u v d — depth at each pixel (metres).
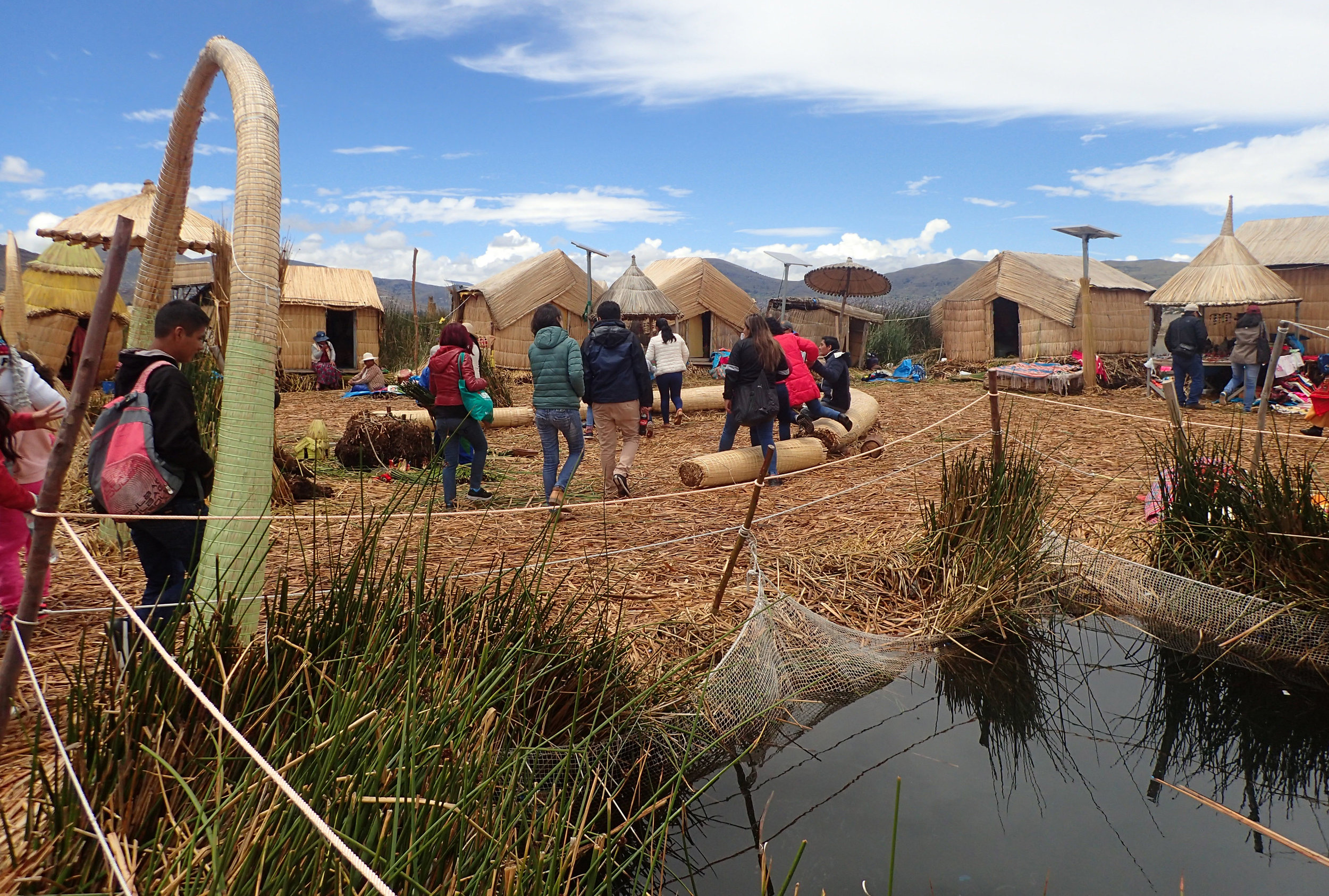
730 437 8.09
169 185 4.76
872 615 4.94
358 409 13.56
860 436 9.45
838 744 3.81
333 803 2.15
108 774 2.34
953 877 2.83
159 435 3.16
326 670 2.82
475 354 6.91
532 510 3.60
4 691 2.30
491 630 3.46
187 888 1.89
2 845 2.27
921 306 31.47
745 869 2.90
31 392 4.04
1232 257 15.30
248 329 3.28
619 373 7.07
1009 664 4.59
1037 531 5.29
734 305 21.56
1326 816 3.22
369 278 20.94
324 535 5.65
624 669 3.69
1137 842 3.04
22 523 3.68
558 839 2.29
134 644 2.75
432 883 2.18
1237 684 4.30
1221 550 4.82
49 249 14.78
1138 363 16.86
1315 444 8.86
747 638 3.96
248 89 3.57
